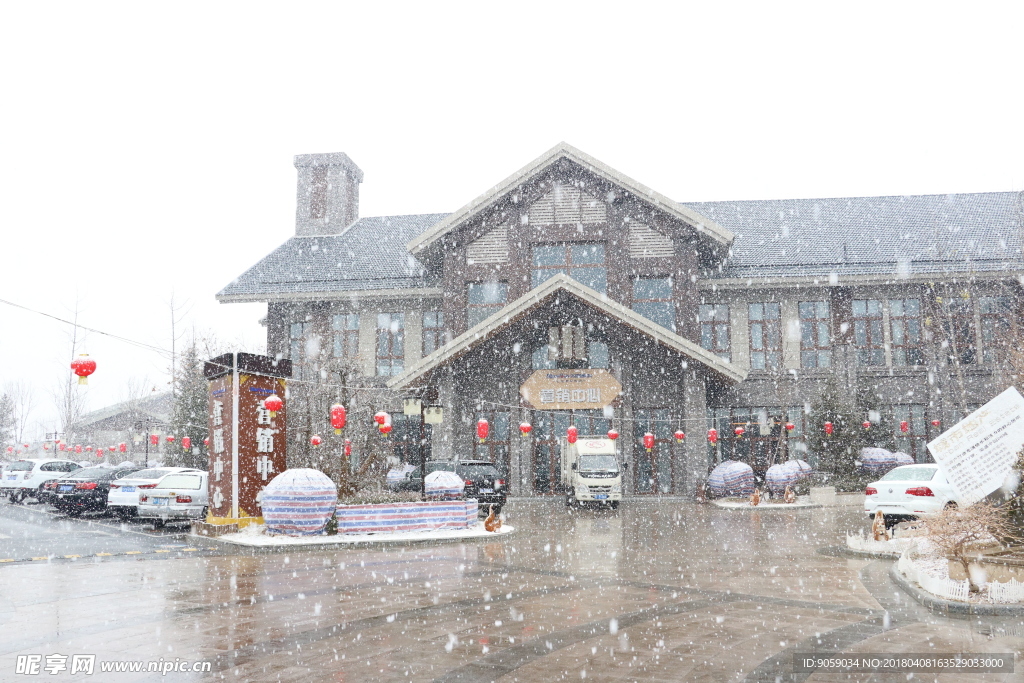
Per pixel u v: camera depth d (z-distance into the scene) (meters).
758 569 12.54
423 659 6.82
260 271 35.09
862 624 8.15
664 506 27.55
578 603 9.58
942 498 15.59
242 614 8.82
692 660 6.75
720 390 32.25
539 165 31.41
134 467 27.27
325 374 27.02
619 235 31.52
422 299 33.53
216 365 18.30
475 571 12.48
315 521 16.55
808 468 28.38
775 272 32.47
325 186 38.06
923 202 36.59
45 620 8.41
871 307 32.66
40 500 25.28
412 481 26.12
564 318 30.86
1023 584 8.95
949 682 5.94
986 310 31.75
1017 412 9.23
